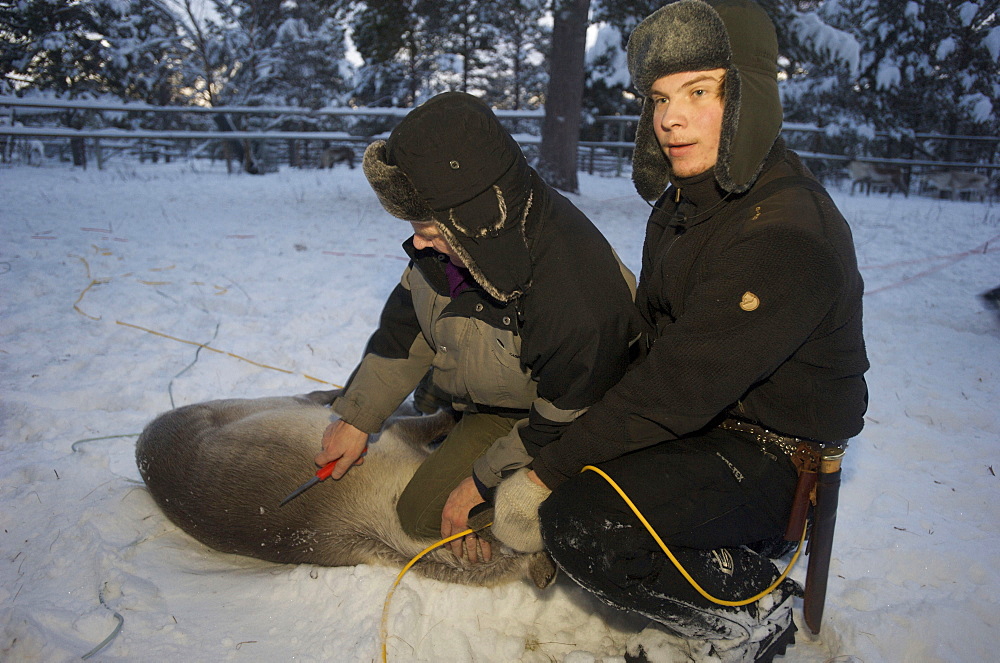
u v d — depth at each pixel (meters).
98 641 2.21
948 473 3.32
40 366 4.20
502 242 1.88
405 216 1.93
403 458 2.79
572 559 1.97
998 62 23.67
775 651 2.11
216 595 2.45
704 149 1.93
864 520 2.90
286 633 2.28
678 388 1.84
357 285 6.40
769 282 1.77
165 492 2.73
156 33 23.75
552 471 2.03
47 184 12.62
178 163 21.53
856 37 22.58
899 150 23.52
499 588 2.51
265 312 5.52
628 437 1.92
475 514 2.34
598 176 19.06
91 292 5.68
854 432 2.03
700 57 1.82
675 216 2.14
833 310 1.84
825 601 2.38
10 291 5.59
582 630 2.36
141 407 3.83
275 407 3.03
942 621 2.31
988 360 4.86
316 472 2.63
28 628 2.16
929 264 8.24
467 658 2.22
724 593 1.94
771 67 1.85
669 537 1.93
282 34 25.70
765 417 2.02
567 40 13.40
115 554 2.54
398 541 2.57
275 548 2.62
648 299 2.22
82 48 23.23
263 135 17.45
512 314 2.14
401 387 2.57
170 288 5.96
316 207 11.22
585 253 2.06
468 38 25.47
